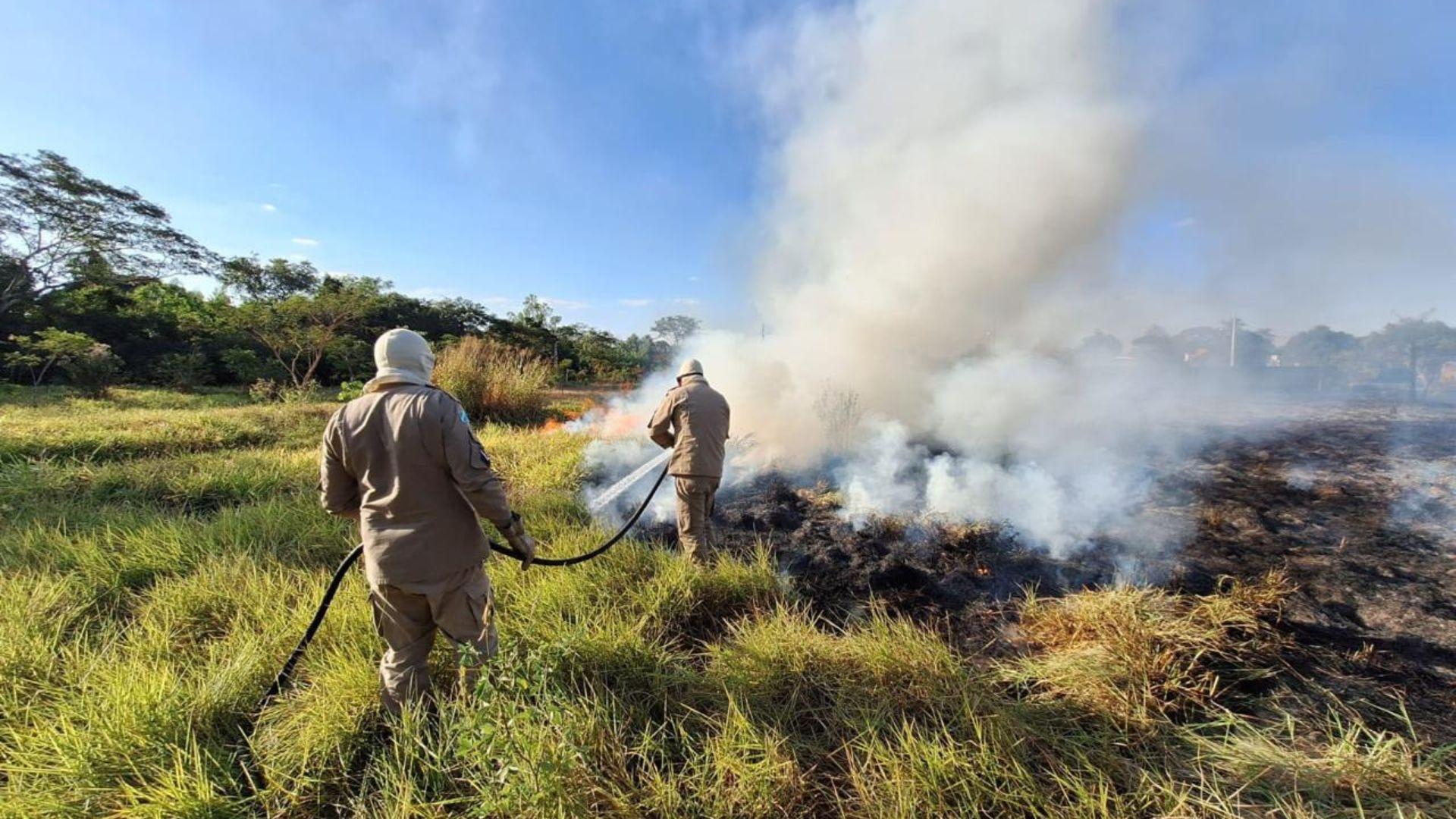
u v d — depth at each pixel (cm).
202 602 274
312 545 350
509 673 174
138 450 679
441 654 232
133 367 2027
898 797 166
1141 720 195
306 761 180
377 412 192
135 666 213
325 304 1970
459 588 200
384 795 169
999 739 183
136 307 2275
